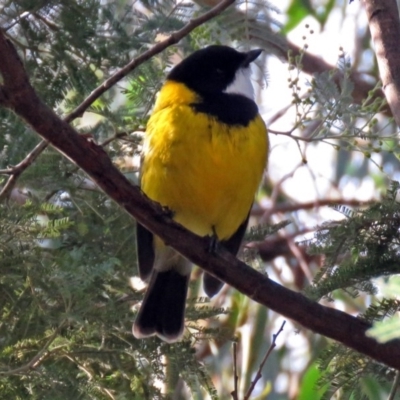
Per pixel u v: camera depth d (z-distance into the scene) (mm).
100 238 8883
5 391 8031
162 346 8461
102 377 8344
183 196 8422
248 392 7215
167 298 9070
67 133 6504
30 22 8578
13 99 6309
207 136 8227
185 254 7180
